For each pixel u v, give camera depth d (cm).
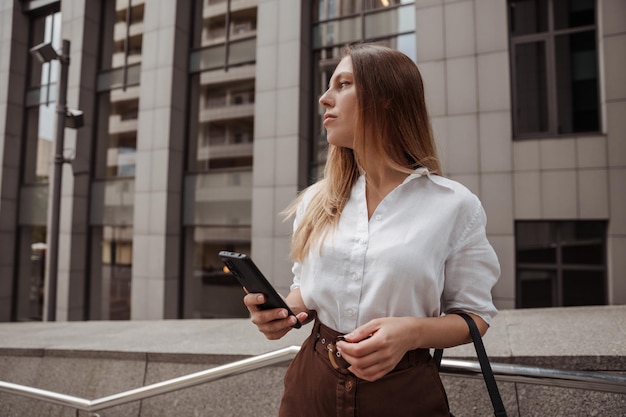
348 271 112
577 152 788
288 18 1044
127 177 1252
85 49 1307
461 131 850
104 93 1335
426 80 878
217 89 1195
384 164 117
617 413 218
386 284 106
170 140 1149
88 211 1302
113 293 1306
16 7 1446
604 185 771
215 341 375
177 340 390
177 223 1166
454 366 170
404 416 107
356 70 115
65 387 363
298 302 134
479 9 850
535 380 162
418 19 893
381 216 113
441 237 107
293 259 142
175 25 1169
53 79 1416
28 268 1426
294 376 126
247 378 292
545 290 819
